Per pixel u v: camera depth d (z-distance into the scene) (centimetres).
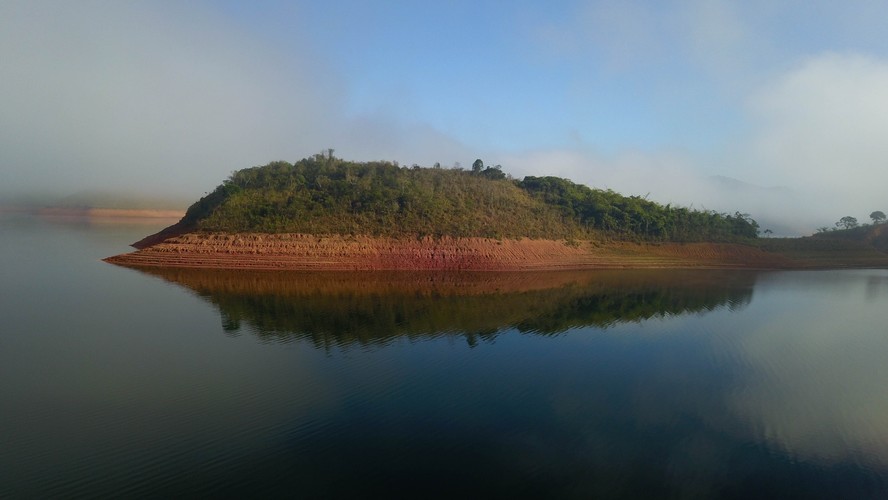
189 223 5888
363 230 5444
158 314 3081
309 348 2531
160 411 1753
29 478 1324
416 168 7231
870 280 5769
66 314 3022
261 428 1645
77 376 2059
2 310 3072
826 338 3003
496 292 4297
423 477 1396
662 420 1820
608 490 1370
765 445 1653
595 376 2267
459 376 2209
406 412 1816
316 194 5775
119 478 1337
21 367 2148
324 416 1758
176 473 1370
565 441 1636
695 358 2562
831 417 1877
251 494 1288
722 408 1938
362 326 2988
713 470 1489
